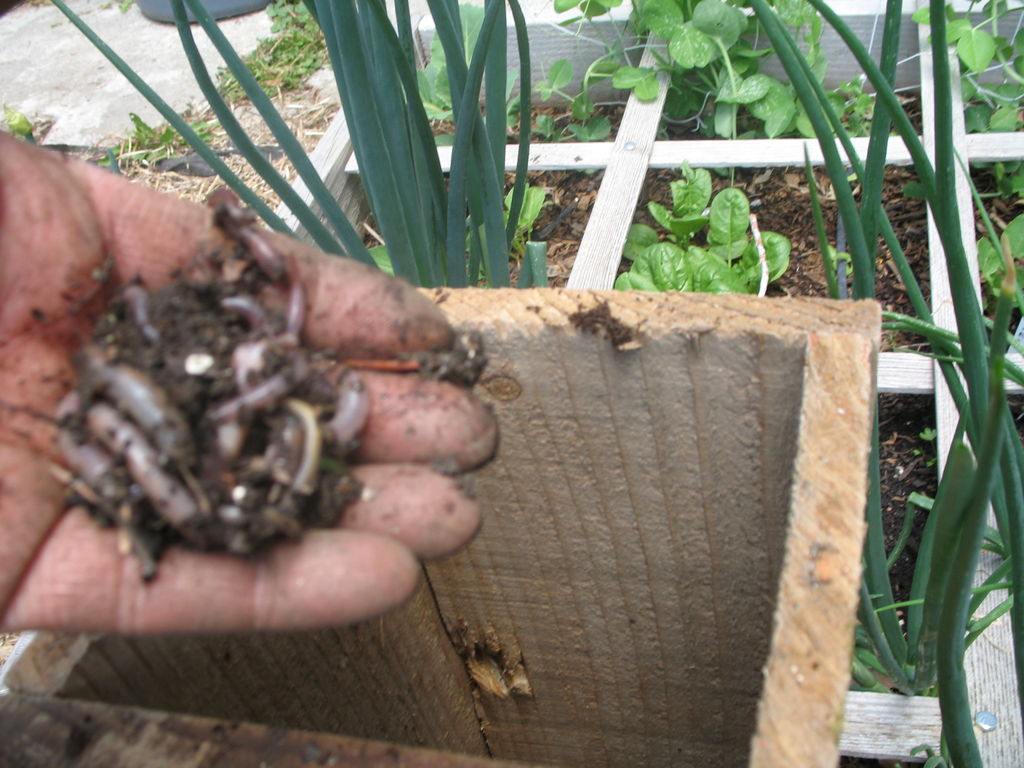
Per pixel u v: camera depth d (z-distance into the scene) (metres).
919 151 0.37
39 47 1.29
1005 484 0.37
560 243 0.84
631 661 0.51
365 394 0.33
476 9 0.91
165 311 0.33
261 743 0.29
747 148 0.85
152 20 1.30
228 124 0.55
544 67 0.99
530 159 0.89
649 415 0.38
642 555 0.44
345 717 0.45
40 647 0.31
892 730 0.51
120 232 0.37
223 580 0.30
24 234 0.34
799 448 0.30
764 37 0.91
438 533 0.33
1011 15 0.90
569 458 0.41
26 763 0.29
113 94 1.18
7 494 0.30
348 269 0.35
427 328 0.35
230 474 0.30
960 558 0.32
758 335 0.33
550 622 0.50
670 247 0.72
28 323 0.35
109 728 0.30
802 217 0.82
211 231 0.37
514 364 0.38
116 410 0.30
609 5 0.88
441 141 0.92
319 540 0.30
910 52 0.91
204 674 0.36
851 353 0.32
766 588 0.43
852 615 0.27
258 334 0.33
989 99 0.87
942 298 0.71
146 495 0.30
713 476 0.39
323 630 0.41
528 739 0.60
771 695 0.26
